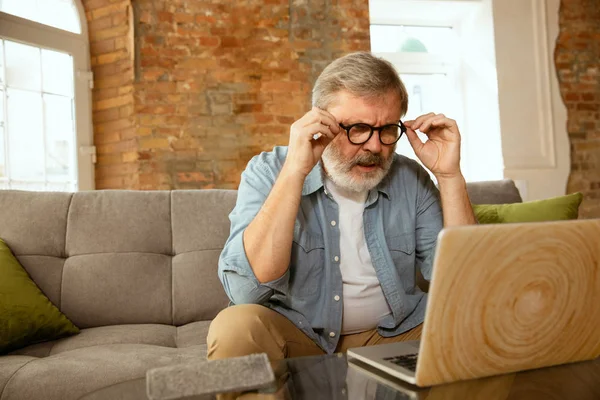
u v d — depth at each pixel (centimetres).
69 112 367
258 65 377
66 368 136
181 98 366
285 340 128
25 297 169
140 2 361
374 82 131
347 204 149
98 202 204
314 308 141
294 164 124
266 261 123
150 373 75
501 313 80
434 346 78
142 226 201
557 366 90
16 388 131
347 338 148
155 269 196
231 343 114
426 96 441
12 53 335
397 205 155
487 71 415
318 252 143
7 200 197
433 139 147
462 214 144
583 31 421
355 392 79
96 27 374
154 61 363
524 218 216
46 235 194
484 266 76
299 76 383
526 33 411
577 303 84
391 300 142
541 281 81
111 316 189
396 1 407
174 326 193
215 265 199
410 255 152
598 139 420
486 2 412
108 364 139
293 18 383
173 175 363
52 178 356
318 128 124
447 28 446
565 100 414
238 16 376
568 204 220
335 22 390
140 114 361
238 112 373
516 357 83
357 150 134
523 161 404
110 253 195
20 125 338
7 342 158
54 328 171
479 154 427
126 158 364
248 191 143
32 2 348
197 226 204
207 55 371
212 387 74
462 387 80
